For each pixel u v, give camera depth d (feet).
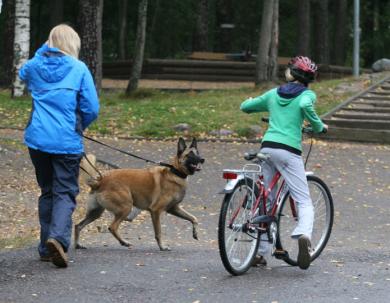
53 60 30.07
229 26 192.13
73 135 29.94
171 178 35.22
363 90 98.78
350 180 62.34
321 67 136.77
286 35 216.33
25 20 97.91
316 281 28.40
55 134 29.60
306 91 30.19
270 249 30.78
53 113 29.81
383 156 72.28
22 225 42.19
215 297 25.71
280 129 30.09
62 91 29.86
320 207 33.12
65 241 29.37
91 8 101.14
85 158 34.88
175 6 202.08
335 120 83.30
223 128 81.20
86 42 101.40
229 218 28.84
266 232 30.35
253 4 208.03
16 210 46.47
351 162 68.95
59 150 29.60
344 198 55.83
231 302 25.05
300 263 29.73
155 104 92.99
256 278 28.89
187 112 87.10
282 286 27.48
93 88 30.48
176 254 34.09
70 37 30.68
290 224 31.68
